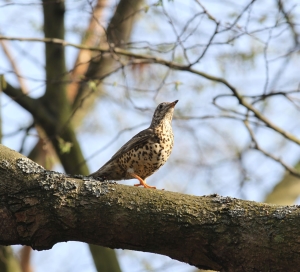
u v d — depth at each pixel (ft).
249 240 20.56
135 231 21.68
